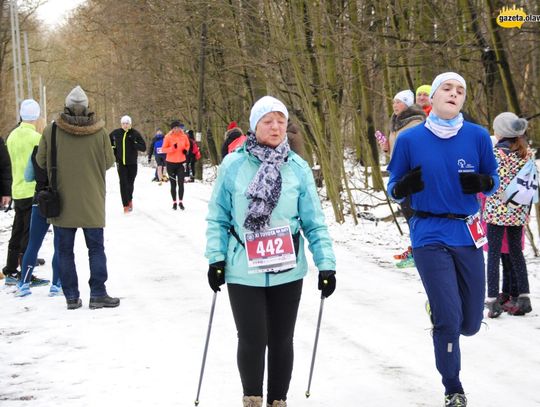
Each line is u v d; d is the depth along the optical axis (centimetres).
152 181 2706
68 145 688
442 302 424
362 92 1457
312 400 461
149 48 3259
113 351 568
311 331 618
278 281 402
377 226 1270
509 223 641
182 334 613
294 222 410
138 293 776
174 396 468
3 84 5294
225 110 2872
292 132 711
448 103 438
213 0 1777
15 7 3966
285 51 1444
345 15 1395
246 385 402
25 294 769
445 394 430
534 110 1245
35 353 567
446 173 439
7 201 805
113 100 4688
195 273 882
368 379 498
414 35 1292
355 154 2008
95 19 3612
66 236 702
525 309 657
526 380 495
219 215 410
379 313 677
